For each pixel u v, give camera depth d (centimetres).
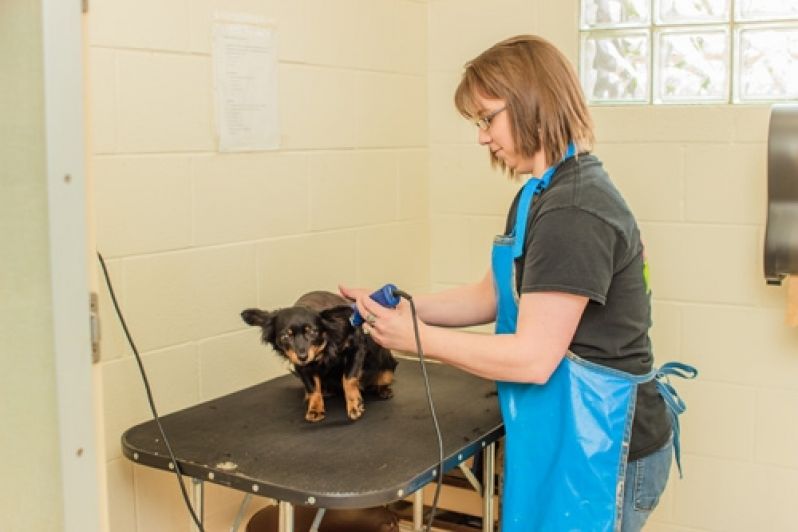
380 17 246
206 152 196
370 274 248
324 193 230
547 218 149
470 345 152
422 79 265
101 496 100
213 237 200
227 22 199
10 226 95
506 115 158
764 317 229
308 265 226
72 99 93
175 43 188
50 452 96
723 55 228
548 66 156
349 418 174
